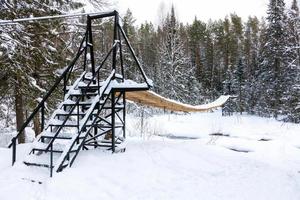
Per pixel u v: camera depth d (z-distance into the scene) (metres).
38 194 6.57
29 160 7.91
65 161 7.86
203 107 18.73
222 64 68.31
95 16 9.61
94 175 7.43
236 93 45.94
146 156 9.27
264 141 15.87
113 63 9.43
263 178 8.61
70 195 6.57
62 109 9.15
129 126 19.81
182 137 18.80
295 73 28.88
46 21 13.28
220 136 18.20
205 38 73.88
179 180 7.92
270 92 35.56
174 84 37.53
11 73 12.04
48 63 13.58
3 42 10.98
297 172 9.55
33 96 13.41
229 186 7.84
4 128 17.66
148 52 60.19
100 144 9.97
